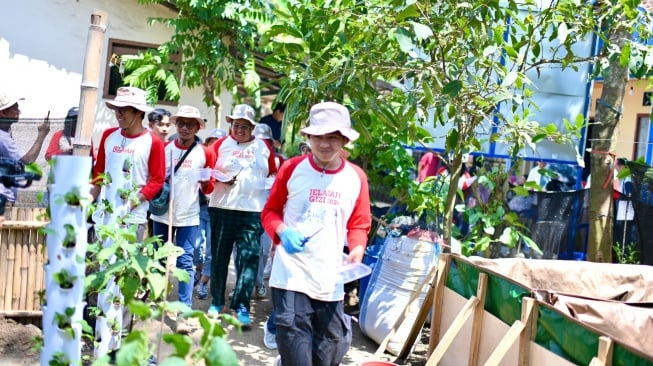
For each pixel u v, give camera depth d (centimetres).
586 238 755
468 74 545
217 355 233
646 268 560
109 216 439
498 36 567
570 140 625
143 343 241
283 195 420
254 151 626
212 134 800
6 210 517
